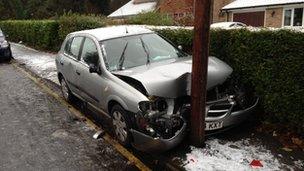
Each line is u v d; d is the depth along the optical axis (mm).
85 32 7078
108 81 5629
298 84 5145
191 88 4984
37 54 19203
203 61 4777
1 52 16469
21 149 5707
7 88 10406
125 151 5422
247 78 5957
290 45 5152
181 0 29859
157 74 5230
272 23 23547
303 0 21266
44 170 4957
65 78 7734
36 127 6719
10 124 6969
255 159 4840
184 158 4938
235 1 27500
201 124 5086
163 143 4734
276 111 5559
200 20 4660
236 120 5344
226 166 4680
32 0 51812
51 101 8594
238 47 6051
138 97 4945
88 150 5547
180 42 8039
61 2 50781
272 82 5500
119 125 5484
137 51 6164
